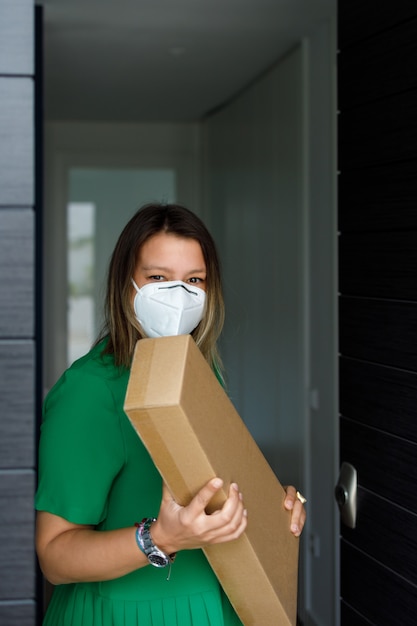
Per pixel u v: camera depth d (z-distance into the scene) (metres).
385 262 1.78
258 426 4.59
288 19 3.42
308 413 3.63
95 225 6.61
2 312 1.84
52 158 6.38
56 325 6.45
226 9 3.30
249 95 4.84
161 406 1.10
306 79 3.66
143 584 1.40
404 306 1.70
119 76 4.68
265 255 4.43
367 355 1.86
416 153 1.66
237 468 1.25
